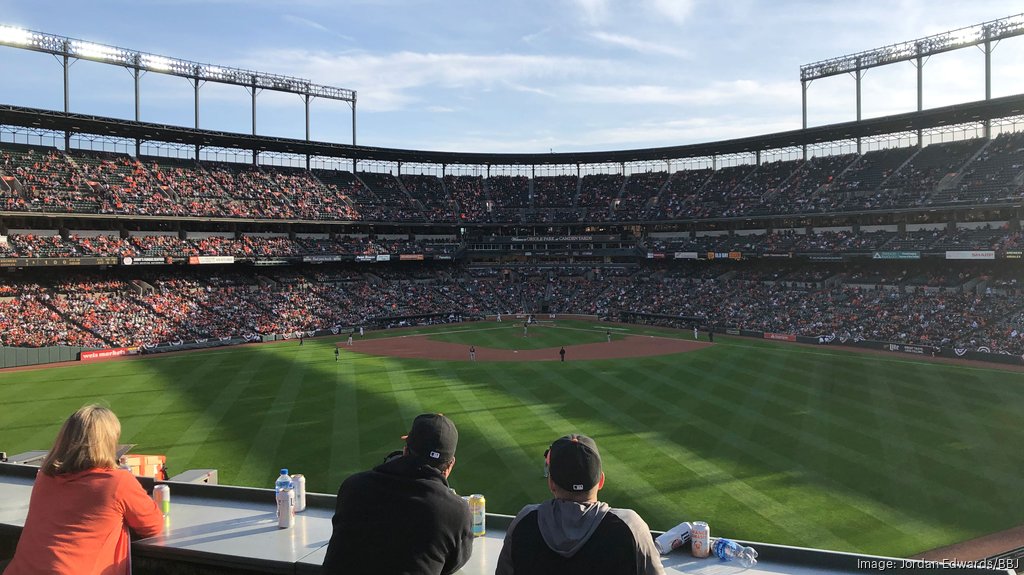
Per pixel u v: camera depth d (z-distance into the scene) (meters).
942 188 64.75
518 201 98.62
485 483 21.42
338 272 84.06
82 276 62.75
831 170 78.62
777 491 20.62
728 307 72.81
